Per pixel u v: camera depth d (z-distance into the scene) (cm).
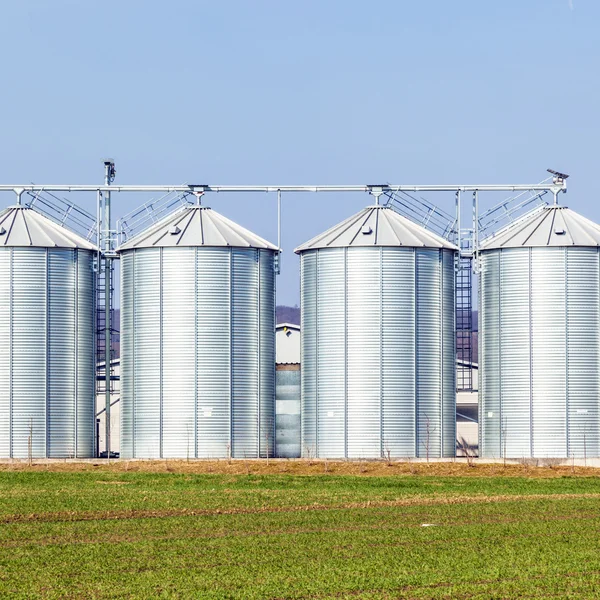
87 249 15812
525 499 11569
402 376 15275
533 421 15238
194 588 7419
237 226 15875
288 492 12069
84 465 14675
